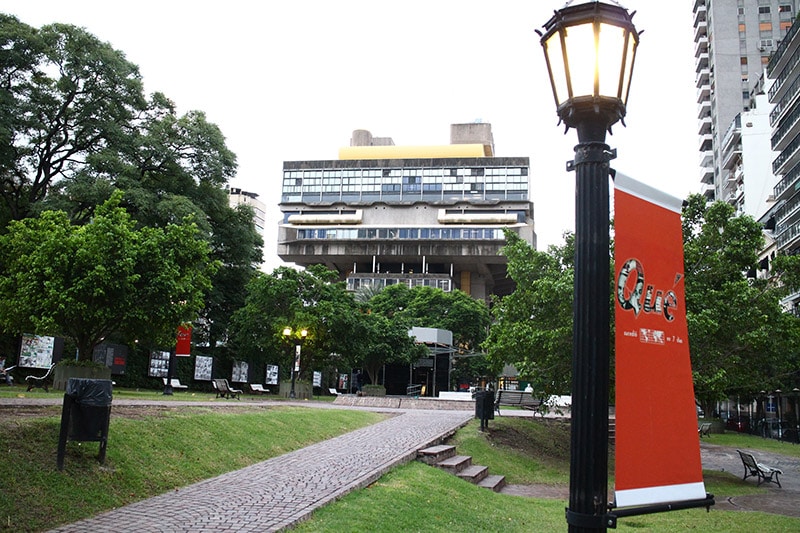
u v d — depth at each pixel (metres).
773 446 31.11
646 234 4.49
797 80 47.69
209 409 14.97
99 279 19.56
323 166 115.50
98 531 6.44
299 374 35.53
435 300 75.44
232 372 41.25
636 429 4.17
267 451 12.27
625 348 4.20
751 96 73.12
